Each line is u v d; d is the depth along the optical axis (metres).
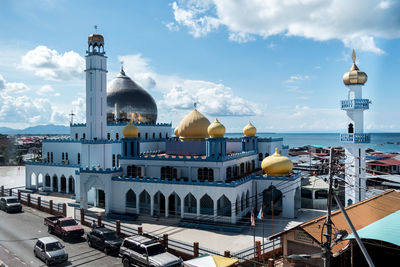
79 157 58.41
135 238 28.06
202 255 25.25
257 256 27.45
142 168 44.66
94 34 52.16
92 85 51.59
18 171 91.88
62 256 27.94
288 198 41.72
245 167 50.19
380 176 58.16
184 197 39.81
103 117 52.78
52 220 37.12
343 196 46.50
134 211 42.66
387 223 25.03
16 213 46.22
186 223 38.16
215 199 38.38
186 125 49.34
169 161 43.34
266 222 39.66
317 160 82.44
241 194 39.78
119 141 54.66
